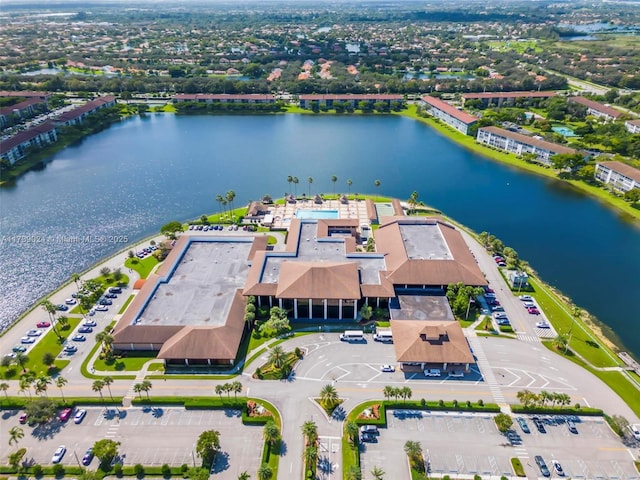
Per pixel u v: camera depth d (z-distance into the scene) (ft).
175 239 637.30
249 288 486.79
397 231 595.06
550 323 481.46
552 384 403.54
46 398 375.86
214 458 335.06
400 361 408.26
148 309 471.21
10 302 526.57
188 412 377.50
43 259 611.06
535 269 588.91
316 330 470.39
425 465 331.98
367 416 369.71
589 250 633.61
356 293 471.62
